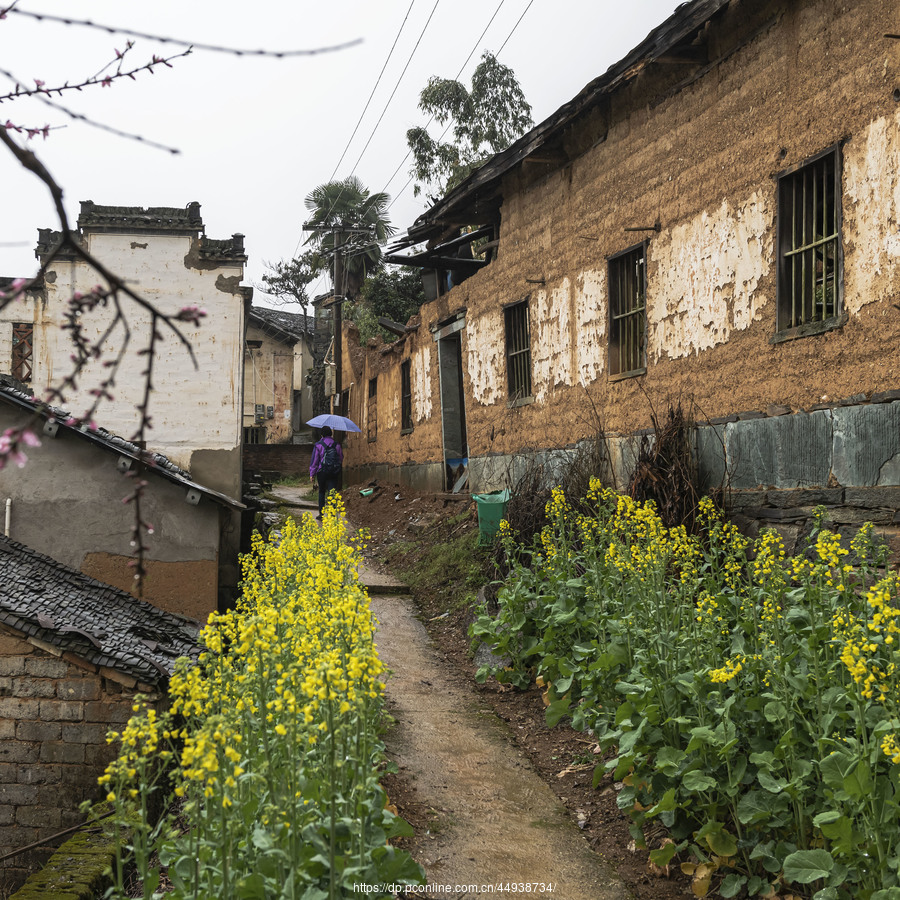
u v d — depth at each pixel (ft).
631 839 17.38
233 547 40.93
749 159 25.70
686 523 25.61
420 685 26.63
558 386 37.47
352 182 101.55
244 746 12.87
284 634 15.49
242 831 11.59
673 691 16.99
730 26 26.40
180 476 38.27
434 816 18.20
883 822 13.02
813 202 23.73
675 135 29.37
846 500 21.61
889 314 20.54
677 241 29.19
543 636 24.90
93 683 27.20
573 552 27.35
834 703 14.94
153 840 10.83
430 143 86.28
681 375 28.89
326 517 30.32
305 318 124.36
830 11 22.59
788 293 24.45
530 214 40.01
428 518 48.57
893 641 14.24
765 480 24.80
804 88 23.49
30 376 44.29
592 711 20.63
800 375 23.49
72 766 26.91
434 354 53.78
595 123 34.19
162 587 37.70
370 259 102.37
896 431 20.29
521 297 40.83
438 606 35.04
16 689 27.12
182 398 41.39
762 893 14.76
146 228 41.34
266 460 94.02
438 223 46.14
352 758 11.82
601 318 34.04
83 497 37.60
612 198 33.27
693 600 21.03
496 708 24.89
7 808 26.78
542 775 20.62
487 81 85.97
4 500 37.22
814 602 16.37
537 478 36.50
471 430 46.65
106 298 6.15
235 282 42.04
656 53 27.76
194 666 12.32
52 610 29.76
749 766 16.25
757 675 16.56
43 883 18.17
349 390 81.61
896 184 20.36
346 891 11.08
